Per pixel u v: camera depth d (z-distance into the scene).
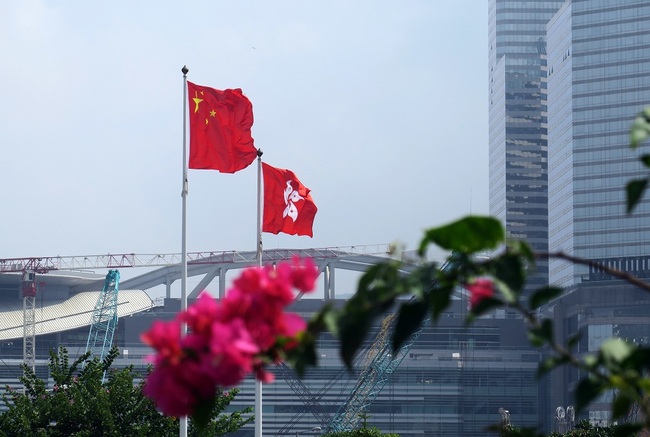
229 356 6.35
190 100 62.91
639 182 7.54
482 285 7.04
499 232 7.06
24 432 55.88
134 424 56.72
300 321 6.86
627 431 7.27
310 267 6.89
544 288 7.08
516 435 7.86
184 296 61.72
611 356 7.13
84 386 59.78
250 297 6.71
